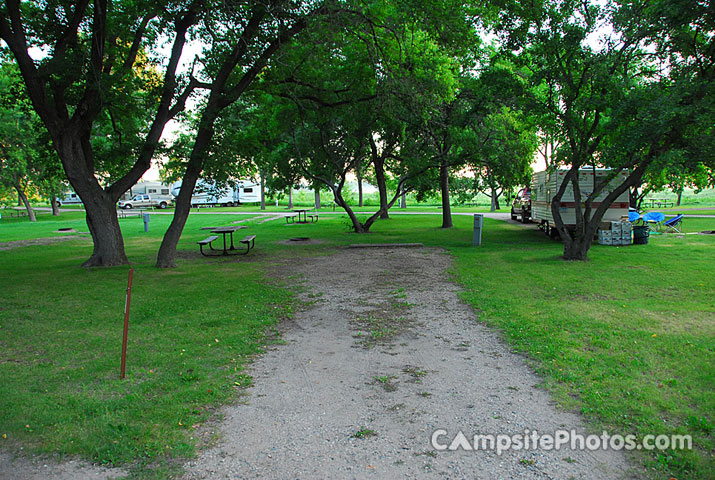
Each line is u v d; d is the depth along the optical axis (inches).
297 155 855.1
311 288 385.7
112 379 191.3
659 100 375.2
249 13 459.8
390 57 565.0
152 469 128.5
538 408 163.0
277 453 136.2
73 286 395.5
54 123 469.4
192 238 858.8
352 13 477.1
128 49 527.8
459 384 185.9
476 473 125.0
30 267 512.4
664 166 391.9
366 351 229.1
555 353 213.8
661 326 251.6
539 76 483.2
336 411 163.6
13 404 166.7
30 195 1627.7
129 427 150.5
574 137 497.4
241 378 194.1
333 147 866.1
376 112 639.1
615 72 468.4
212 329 264.7
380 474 125.0
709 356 204.1
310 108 660.1
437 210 1806.1
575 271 429.4
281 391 181.5
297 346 237.9
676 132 399.9
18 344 237.9
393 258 560.1
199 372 199.9
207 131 518.6
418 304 324.8
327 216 1483.8
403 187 960.9
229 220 1350.9
